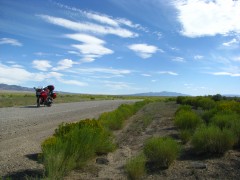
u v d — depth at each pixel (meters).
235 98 43.84
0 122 18.16
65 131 10.70
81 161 8.84
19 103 39.53
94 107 35.47
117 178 7.85
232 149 10.25
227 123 11.91
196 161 9.05
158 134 14.38
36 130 15.41
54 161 7.43
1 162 8.94
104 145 10.70
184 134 11.74
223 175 7.62
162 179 7.61
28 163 8.91
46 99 33.56
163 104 44.44
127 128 18.06
